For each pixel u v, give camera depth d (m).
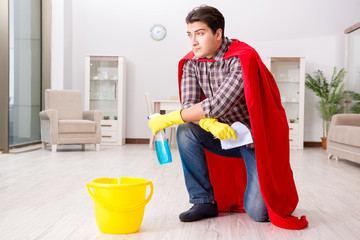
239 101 1.58
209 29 1.50
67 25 6.31
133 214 1.44
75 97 5.39
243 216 1.74
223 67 1.58
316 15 6.38
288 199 1.63
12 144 5.11
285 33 6.39
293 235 1.46
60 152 4.79
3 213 1.77
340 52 6.36
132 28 6.51
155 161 3.98
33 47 5.71
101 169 3.32
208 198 1.69
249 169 1.60
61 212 1.80
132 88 6.52
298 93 6.14
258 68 1.50
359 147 3.67
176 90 6.50
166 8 6.48
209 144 1.68
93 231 1.49
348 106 6.08
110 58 6.16
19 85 5.30
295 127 6.05
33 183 2.58
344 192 2.42
